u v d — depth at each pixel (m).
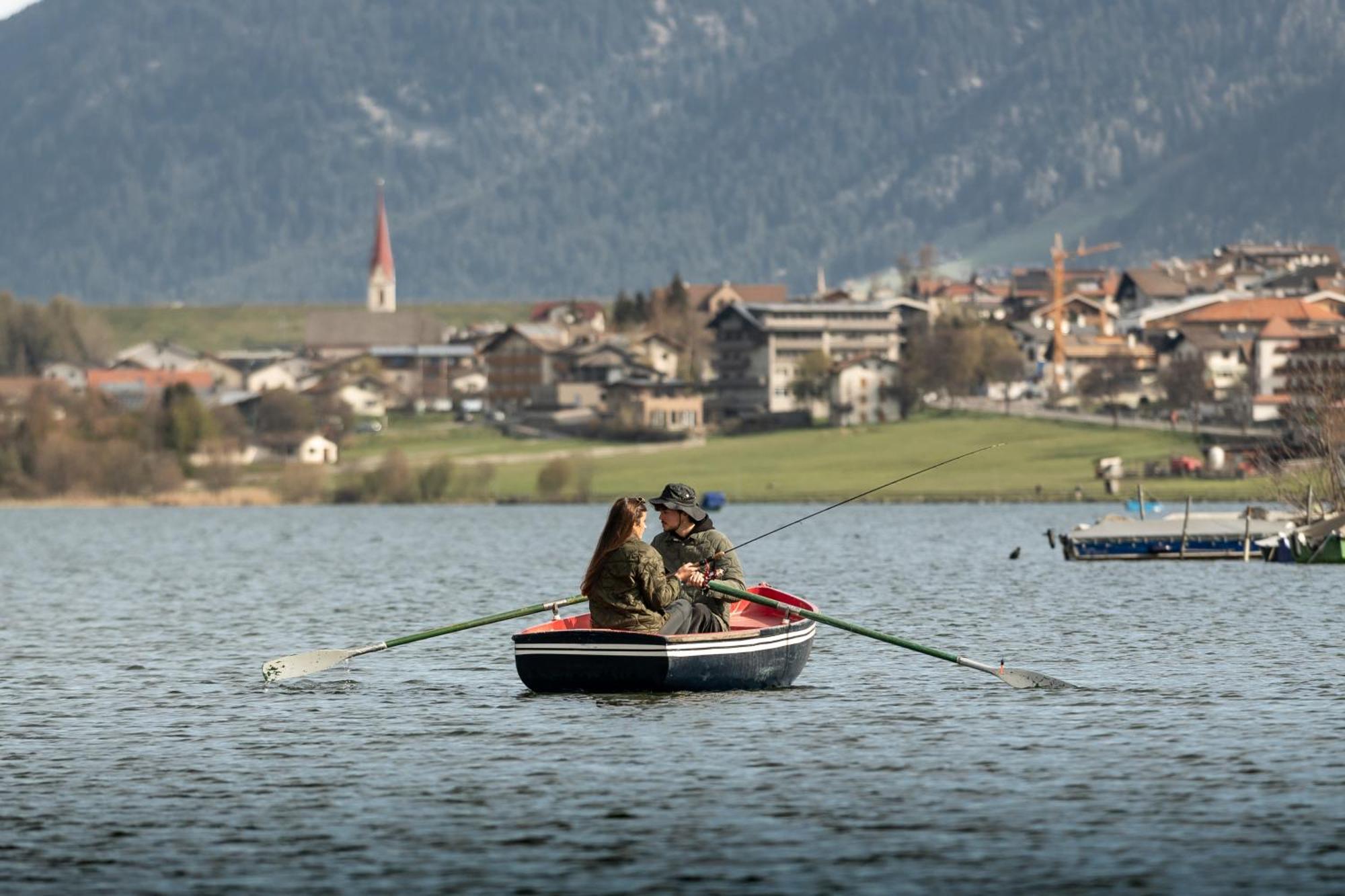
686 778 70.88
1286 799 65.88
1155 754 75.31
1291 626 134.50
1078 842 59.75
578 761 74.75
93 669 111.56
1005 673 92.81
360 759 75.94
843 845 59.62
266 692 98.25
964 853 58.38
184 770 73.69
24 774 72.94
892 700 91.62
